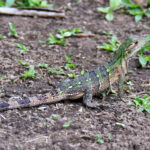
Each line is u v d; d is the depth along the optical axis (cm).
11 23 1519
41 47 1463
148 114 1009
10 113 966
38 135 874
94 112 1005
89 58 1406
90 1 2028
